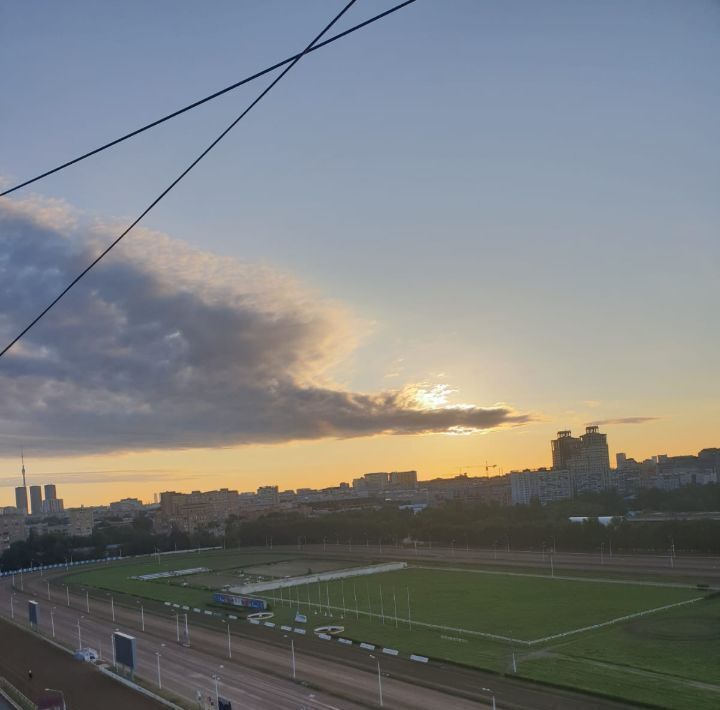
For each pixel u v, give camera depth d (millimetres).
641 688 78188
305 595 159500
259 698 80875
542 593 144750
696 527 189875
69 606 165125
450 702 76375
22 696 86938
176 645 112188
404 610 134500
